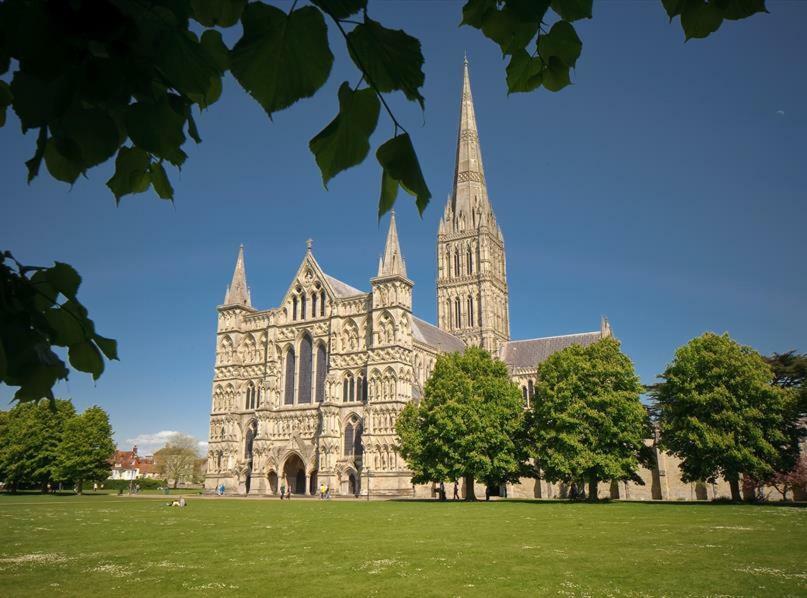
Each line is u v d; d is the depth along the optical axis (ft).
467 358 282.36
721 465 236.02
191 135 11.32
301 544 105.81
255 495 351.25
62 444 386.11
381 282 348.79
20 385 11.91
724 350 244.42
